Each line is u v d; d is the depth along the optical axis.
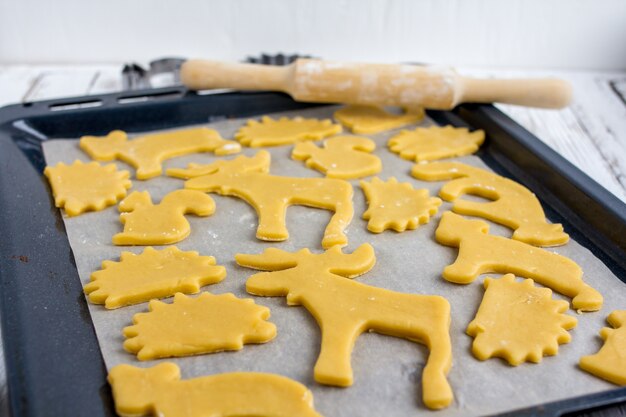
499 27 0.85
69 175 0.57
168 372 0.41
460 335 0.45
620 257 0.51
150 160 0.60
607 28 0.84
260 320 0.45
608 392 0.40
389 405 0.40
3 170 0.58
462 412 0.40
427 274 0.49
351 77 0.65
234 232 0.53
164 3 0.81
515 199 0.55
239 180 0.57
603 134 0.70
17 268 0.48
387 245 0.52
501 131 0.62
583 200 0.54
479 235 0.52
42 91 0.76
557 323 0.45
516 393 0.41
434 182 0.59
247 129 0.65
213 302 0.46
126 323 0.45
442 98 0.65
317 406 0.40
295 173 0.59
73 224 0.53
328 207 0.55
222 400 0.40
